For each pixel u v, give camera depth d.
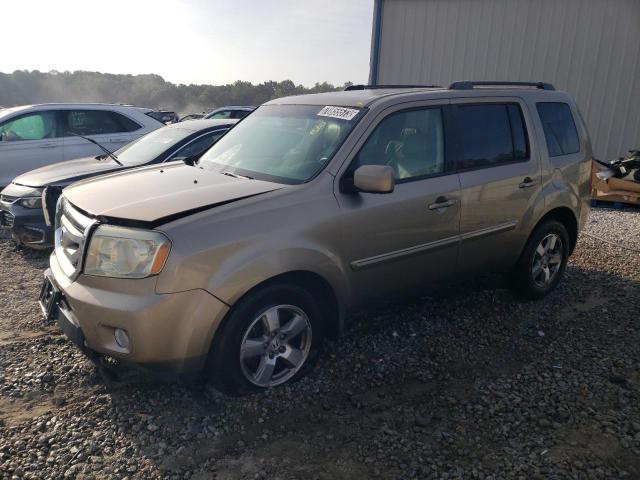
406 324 4.44
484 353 4.00
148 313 2.89
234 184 3.55
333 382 3.58
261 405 3.29
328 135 3.81
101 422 3.11
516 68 11.55
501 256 4.61
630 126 10.83
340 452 2.89
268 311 3.30
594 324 4.51
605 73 10.84
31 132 8.46
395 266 3.88
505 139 4.55
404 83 12.66
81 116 8.83
